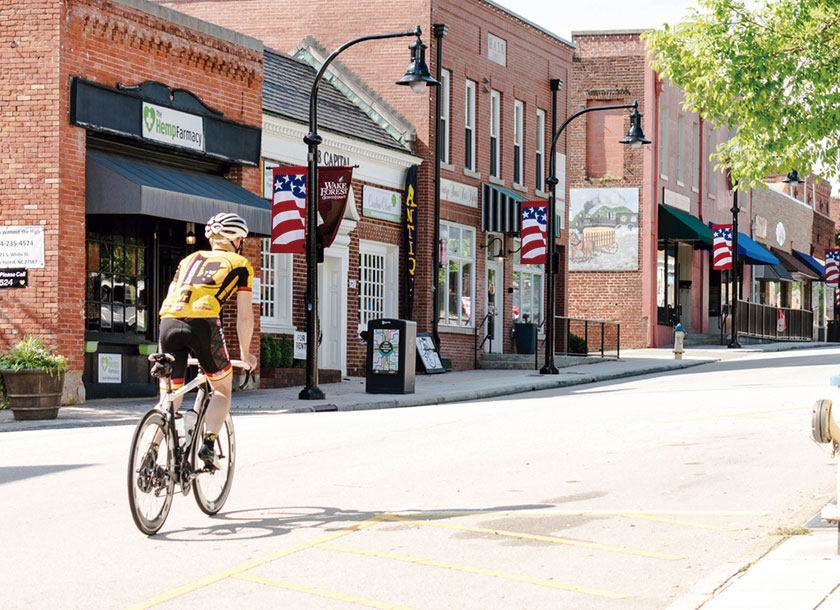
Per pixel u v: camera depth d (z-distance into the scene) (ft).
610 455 45.16
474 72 122.01
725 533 30.53
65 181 71.36
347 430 55.83
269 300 94.22
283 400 77.71
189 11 126.21
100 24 74.18
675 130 168.45
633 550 28.66
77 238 72.18
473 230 122.11
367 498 36.17
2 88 71.56
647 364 123.34
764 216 207.41
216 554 28.32
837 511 26.48
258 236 87.40
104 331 77.41
